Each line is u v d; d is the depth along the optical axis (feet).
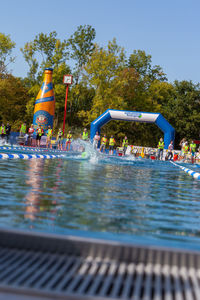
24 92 166.30
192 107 170.50
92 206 13.85
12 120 157.89
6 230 8.08
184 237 9.80
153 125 165.78
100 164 44.29
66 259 7.50
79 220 11.00
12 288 5.75
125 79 151.02
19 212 11.53
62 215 11.58
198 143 146.92
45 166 33.45
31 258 7.45
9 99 153.17
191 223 11.91
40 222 10.23
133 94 156.97
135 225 10.96
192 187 25.32
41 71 167.12
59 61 161.38
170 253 7.32
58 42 160.04
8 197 14.51
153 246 7.48
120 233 9.70
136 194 18.80
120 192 19.03
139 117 98.37
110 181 24.50
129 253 7.49
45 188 18.15
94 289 6.06
